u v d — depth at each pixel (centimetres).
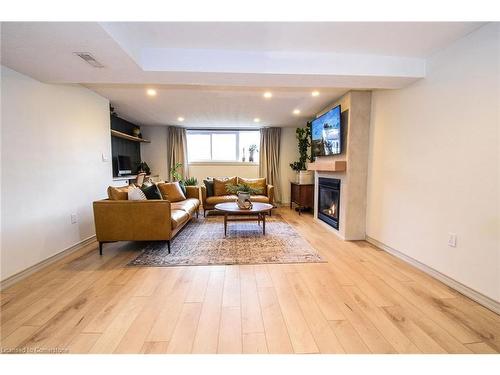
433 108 225
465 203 193
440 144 217
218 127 640
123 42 179
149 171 595
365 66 233
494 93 170
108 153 375
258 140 655
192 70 222
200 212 550
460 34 190
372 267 248
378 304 181
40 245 247
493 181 172
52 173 265
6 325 155
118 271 238
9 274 212
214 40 205
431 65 227
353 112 329
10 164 215
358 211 341
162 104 407
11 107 216
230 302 183
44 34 156
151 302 183
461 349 135
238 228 405
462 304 181
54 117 269
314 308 175
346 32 191
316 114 478
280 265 253
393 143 283
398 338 144
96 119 345
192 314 168
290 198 647
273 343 139
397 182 276
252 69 227
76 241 303
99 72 224
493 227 172
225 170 649
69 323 157
